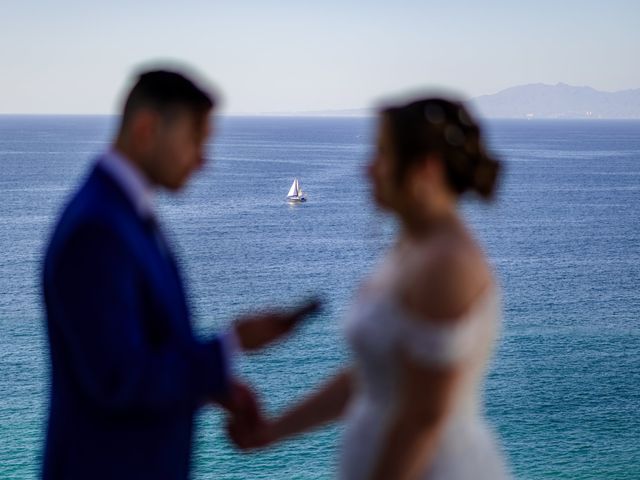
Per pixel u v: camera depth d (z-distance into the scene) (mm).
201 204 105938
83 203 2469
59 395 2609
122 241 2434
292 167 168500
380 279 2164
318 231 82562
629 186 134875
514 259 68812
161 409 2459
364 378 2188
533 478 25531
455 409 2078
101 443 2553
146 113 2564
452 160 2066
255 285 56562
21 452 26594
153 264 2559
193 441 2824
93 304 2363
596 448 27828
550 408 31828
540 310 50000
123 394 2365
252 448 2729
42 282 2600
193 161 2676
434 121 2049
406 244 2211
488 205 2164
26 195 109125
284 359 36562
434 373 1984
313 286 56438
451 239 2045
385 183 2137
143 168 2615
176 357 2451
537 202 112000
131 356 2363
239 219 91750
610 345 41625
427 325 1969
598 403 32344
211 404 2748
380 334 2062
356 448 2217
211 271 61438
